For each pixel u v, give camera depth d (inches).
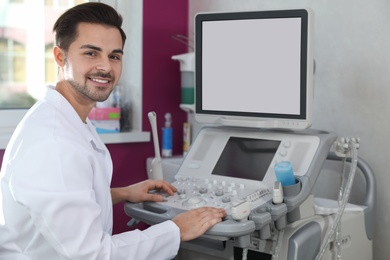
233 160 62.8
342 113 74.8
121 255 48.4
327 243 57.1
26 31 90.0
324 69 76.4
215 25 63.6
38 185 44.8
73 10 50.8
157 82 94.2
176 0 95.1
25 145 46.9
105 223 53.6
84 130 52.1
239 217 49.6
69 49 50.2
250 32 61.3
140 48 92.0
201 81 65.7
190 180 62.7
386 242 71.1
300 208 56.4
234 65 63.0
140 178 93.0
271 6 82.2
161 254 51.4
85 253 46.0
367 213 65.7
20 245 49.2
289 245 55.3
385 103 70.0
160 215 55.2
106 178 53.5
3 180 48.5
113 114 88.7
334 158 68.0
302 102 58.7
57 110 50.2
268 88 60.9
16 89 90.2
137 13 92.1
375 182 67.6
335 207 62.4
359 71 72.4
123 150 90.7
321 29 76.4
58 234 45.1
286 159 59.1
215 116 65.3
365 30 71.3
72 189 45.6
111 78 51.6
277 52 59.8
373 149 71.7
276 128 64.1
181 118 97.1
